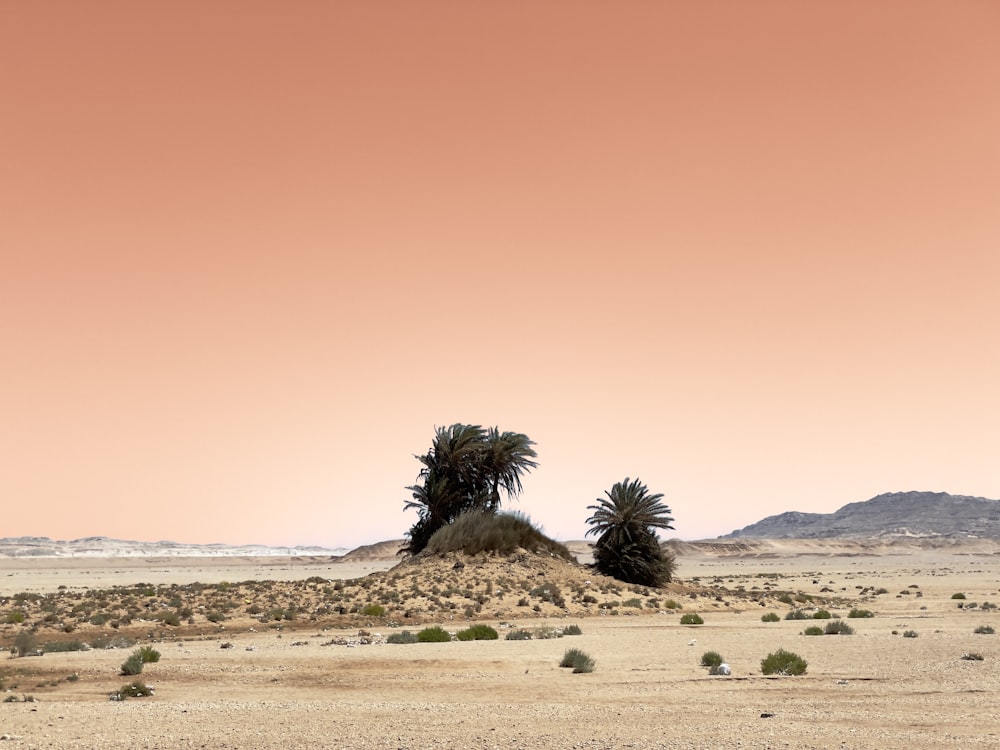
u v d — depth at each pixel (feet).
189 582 355.15
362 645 120.37
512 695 77.46
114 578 404.57
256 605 178.19
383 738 56.85
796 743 53.88
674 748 52.70
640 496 238.48
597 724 61.77
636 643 120.78
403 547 246.47
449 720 63.82
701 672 91.50
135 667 93.20
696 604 208.54
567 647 115.34
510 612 174.40
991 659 97.09
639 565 230.68
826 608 206.69
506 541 227.61
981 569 554.46
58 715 66.64
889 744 53.42
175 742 55.88
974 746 52.65
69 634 140.67
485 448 240.53
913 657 99.91
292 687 83.71
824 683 82.07
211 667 97.19
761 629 144.46
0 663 104.17
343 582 219.20
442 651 110.63
